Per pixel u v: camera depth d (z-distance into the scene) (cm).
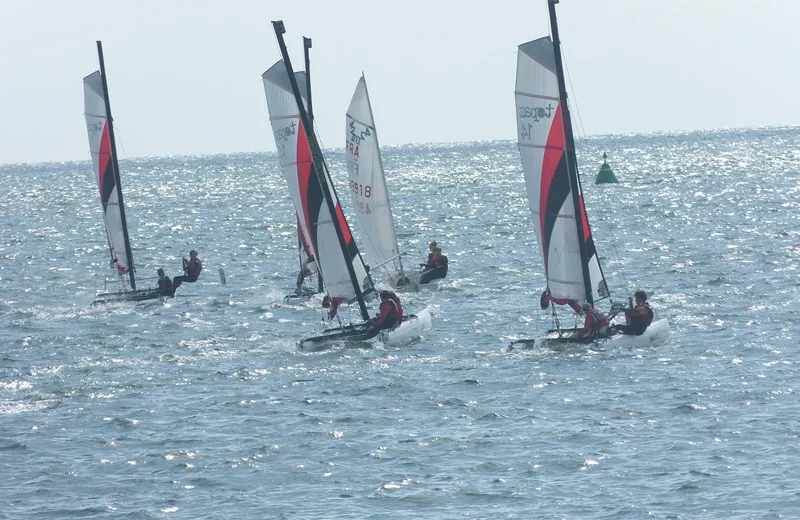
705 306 16112
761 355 12606
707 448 9169
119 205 18775
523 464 8956
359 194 18725
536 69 12800
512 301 17250
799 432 9488
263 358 13425
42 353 14250
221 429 10206
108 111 18512
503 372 12100
